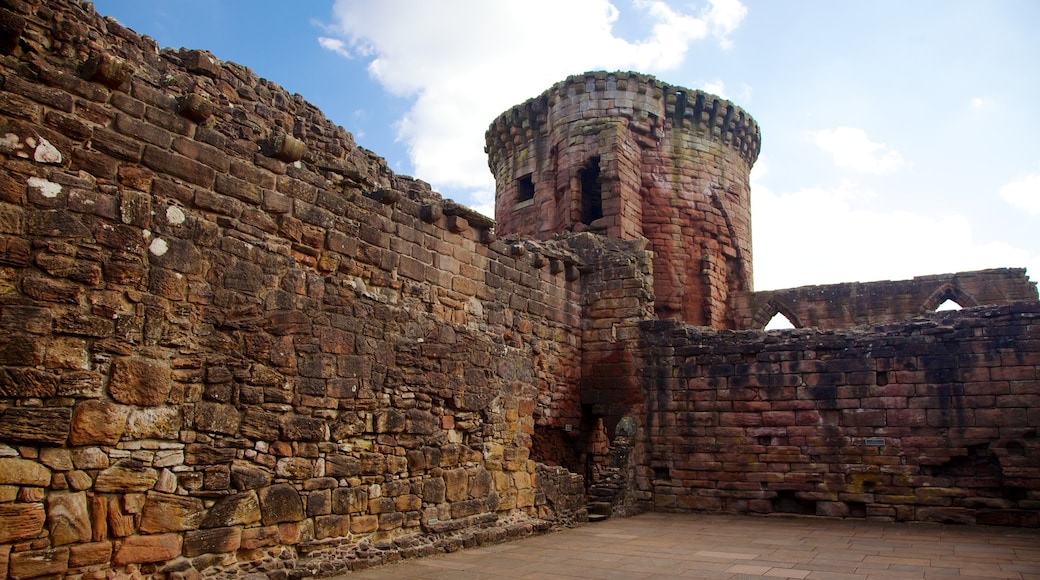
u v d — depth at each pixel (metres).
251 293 12.05
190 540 10.57
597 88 38.19
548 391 21.94
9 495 8.81
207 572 10.70
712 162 40.03
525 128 40.72
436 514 15.06
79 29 13.10
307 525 12.31
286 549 11.92
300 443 12.44
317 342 13.08
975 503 19.48
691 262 38.12
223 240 11.76
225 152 12.05
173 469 10.51
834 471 21.02
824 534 17.59
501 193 42.44
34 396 9.16
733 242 40.19
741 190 41.56
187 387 10.86
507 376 17.92
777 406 21.95
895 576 12.22
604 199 36.19
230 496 11.20
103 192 10.23
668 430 22.94
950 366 20.34
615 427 23.27
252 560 11.38
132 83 10.83
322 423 12.89
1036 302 19.84
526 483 17.98
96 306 9.90
